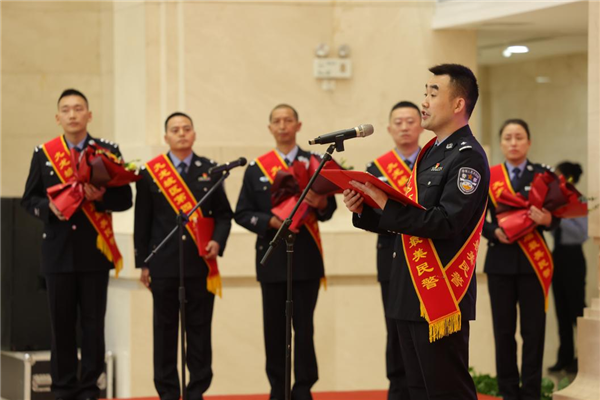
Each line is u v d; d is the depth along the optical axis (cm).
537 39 975
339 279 884
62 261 655
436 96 466
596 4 666
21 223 878
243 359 872
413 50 901
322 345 880
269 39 891
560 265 959
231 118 884
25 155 937
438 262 455
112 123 940
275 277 661
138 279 854
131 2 902
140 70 891
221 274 858
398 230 446
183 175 677
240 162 610
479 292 900
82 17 943
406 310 462
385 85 901
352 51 900
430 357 455
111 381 866
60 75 941
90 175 625
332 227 883
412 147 690
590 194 675
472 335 898
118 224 884
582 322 664
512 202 705
